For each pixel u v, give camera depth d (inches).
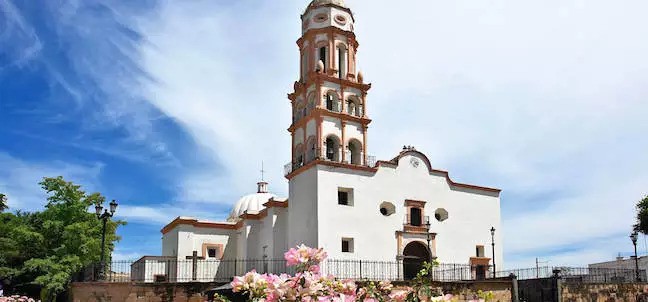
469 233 1649.9
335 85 1600.6
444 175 1653.5
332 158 1565.0
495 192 1742.1
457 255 1608.0
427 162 1633.9
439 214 1638.8
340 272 1402.6
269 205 1679.4
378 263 1465.3
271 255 1631.4
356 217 1470.2
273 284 255.9
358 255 1445.6
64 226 1482.5
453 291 1216.2
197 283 1074.1
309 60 1642.5
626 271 1668.3
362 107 1628.9
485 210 1704.0
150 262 1665.8
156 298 1046.4
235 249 1893.5
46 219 1505.9
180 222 1825.8
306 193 1492.4
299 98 1672.0
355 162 1592.0
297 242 1504.7
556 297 1253.1
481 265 1626.5
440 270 1537.9
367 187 1508.4
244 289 265.0
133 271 1739.7
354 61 1670.8
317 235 1406.3
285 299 252.4
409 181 1582.2
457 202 1656.0
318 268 276.8
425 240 1562.5
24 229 1448.1
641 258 2220.7
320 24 1660.9
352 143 1604.3
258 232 1785.2
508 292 1298.0
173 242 1866.4
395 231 1515.7
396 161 1576.0
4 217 1603.1
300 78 1690.5
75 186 1534.2
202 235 1855.3
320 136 1520.7
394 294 270.8
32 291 1612.9
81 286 1019.3
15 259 1558.8
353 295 255.6
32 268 1413.6
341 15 1674.5
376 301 268.1
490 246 1680.6
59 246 1485.0
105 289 1024.9
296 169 1546.5
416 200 1574.8
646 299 1425.9
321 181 1450.5
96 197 1555.1
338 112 1565.0
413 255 1557.6
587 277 1675.7
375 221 1494.8
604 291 1344.7
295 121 1659.7
